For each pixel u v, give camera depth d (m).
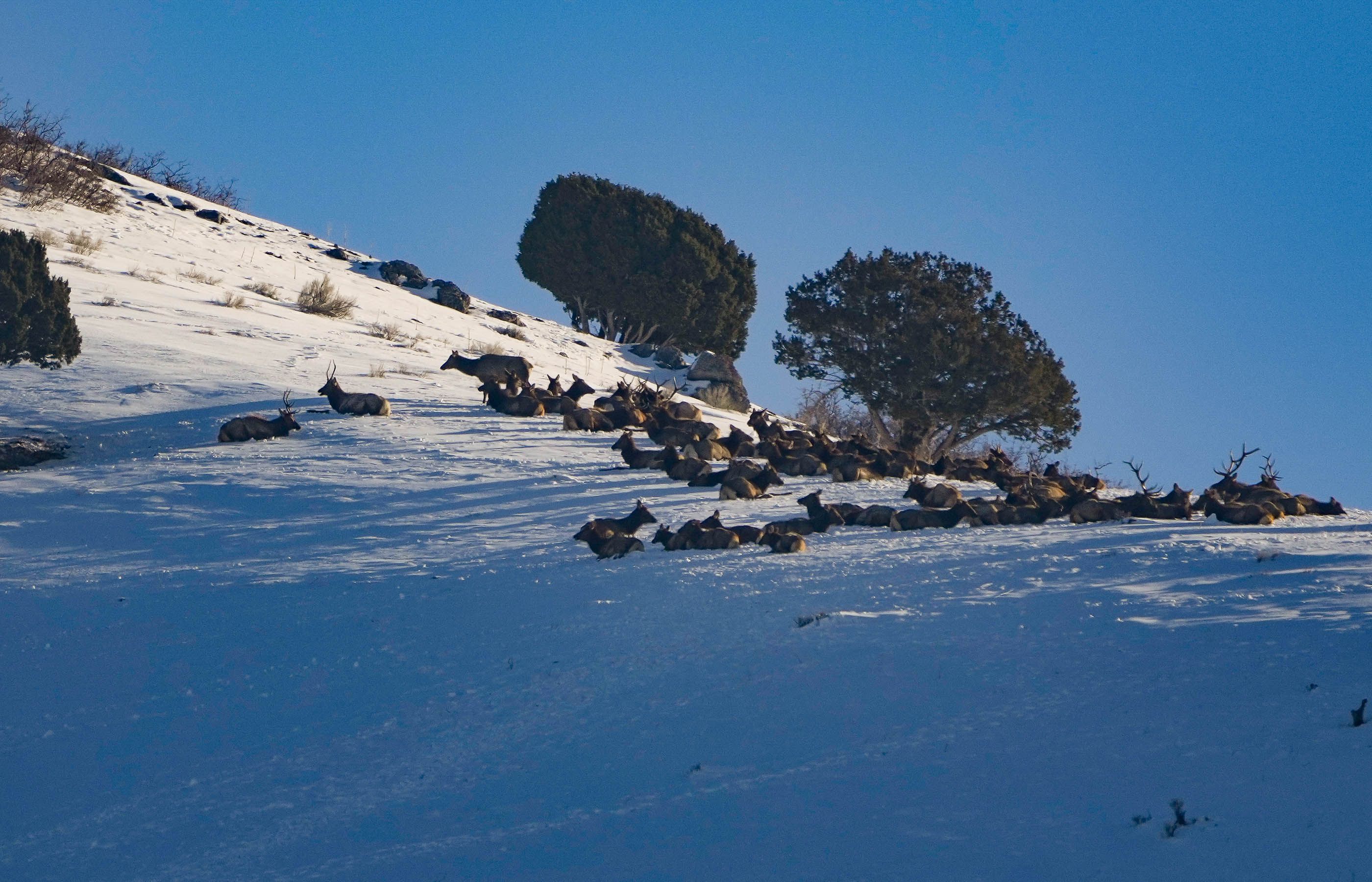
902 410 47.66
